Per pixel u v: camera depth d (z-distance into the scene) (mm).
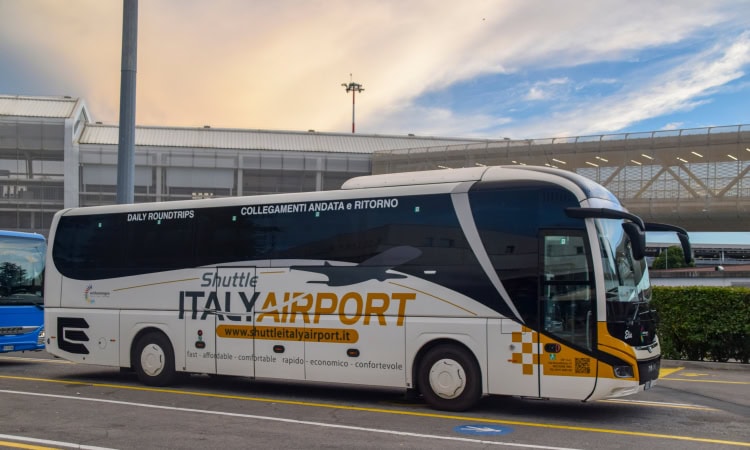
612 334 9266
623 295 9547
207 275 12398
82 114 58844
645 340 9664
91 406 10844
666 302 17016
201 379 14102
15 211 54844
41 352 20234
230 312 12070
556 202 9727
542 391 9523
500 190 10102
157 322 12820
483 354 9883
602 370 9219
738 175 49406
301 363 11312
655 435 8648
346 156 58438
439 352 10250
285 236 11734
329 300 11148
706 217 50062
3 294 16031
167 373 12812
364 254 10961
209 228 12516
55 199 55156
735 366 15828
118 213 13570
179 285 12664
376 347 10664
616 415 10078
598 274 9375
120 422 9516
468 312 10023
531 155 53438
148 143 56781
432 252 10406
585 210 9484
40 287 16797
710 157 50156
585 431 8906
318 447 7980
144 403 11148
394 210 10820
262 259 11891
